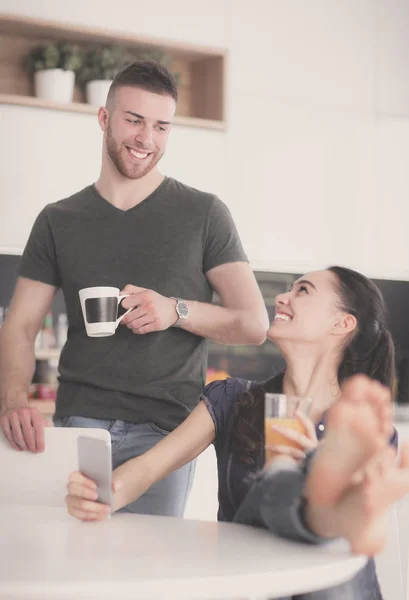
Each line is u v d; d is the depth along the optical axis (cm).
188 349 240
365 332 170
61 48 361
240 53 389
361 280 172
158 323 226
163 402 234
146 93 237
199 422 180
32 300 248
